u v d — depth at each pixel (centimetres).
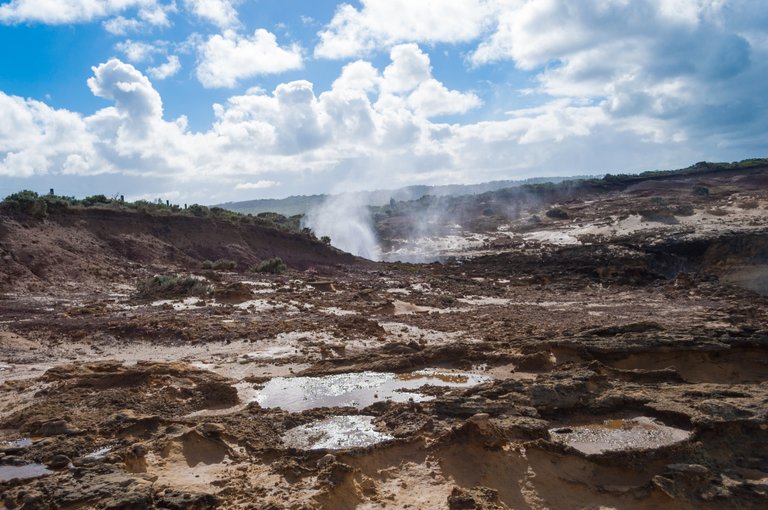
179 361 1800
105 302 2725
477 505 937
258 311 2695
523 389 1370
